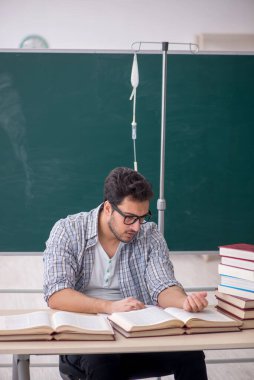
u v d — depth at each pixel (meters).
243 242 3.68
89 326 1.88
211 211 3.65
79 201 3.59
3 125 3.53
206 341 1.86
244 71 3.62
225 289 2.15
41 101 3.53
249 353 3.88
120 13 6.54
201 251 3.66
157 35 6.61
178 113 3.60
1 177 3.55
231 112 3.63
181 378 2.17
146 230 2.45
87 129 3.56
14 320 1.93
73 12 6.49
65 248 2.34
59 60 3.52
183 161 3.61
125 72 3.55
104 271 2.39
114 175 2.26
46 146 3.55
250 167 3.66
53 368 3.64
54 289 2.22
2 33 6.44
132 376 2.22
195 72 3.59
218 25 6.66
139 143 3.59
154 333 1.90
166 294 2.27
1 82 3.52
